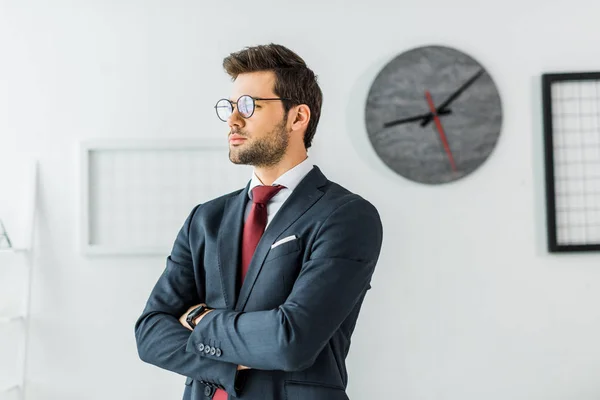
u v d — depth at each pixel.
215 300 1.35
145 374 2.25
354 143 2.28
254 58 1.37
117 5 2.30
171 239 2.27
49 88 2.30
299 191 1.36
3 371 2.26
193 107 2.28
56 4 2.30
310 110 1.43
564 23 2.29
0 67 2.30
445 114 2.26
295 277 1.29
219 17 2.29
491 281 2.26
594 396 2.23
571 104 2.28
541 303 2.25
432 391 2.24
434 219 2.26
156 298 1.43
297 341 1.18
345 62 2.28
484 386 2.24
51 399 2.25
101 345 2.26
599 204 2.26
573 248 2.23
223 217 1.43
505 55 2.29
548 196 2.24
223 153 2.28
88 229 2.26
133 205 2.28
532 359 2.25
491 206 2.27
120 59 2.29
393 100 2.27
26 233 2.24
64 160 2.29
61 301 2.27
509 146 2.28
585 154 2.27
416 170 2.26
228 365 1.24
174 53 2.29
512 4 2.29
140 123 2.28
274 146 1.35
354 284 1.27
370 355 2.25
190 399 1.37
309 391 1.24
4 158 2.29
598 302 2.25
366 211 1.34
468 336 2.25
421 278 2.25
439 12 2.29
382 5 2.29
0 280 2.27
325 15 2.29
